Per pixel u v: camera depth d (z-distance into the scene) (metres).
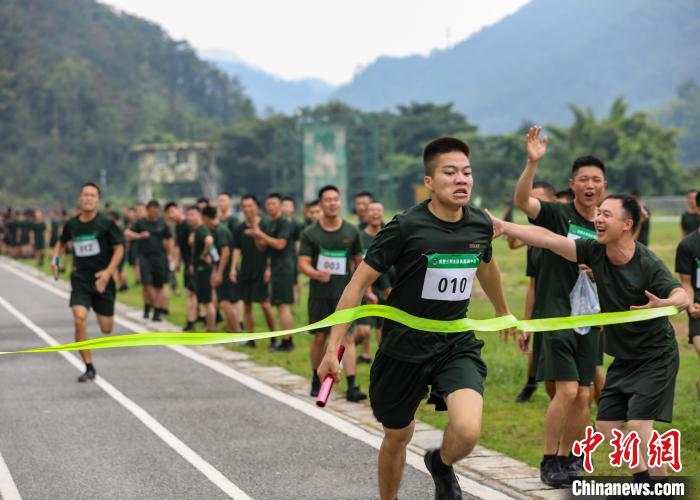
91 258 11.85
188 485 7.31
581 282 7.34
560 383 7.22
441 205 5.72
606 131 107.56
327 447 8.48
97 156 167.62
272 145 138.50
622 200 6.17
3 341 16.28
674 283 6.07
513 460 7.93
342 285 10.91
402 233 5.66
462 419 5.32
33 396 11.05
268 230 14.29
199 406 10.38
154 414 9.97
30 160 159.38
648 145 105.94
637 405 6.12
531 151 7.22
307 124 109.19
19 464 7.99
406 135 138.00
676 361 6.26
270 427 9.32
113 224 11.85
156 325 18.09
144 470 7.76
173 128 179.62
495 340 15.00
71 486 7.33
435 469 5.68
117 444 8.66
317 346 10.89
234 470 7.73
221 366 13.16
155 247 18.73
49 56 190.75
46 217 144.25
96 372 12.77
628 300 6.27
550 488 7.03
